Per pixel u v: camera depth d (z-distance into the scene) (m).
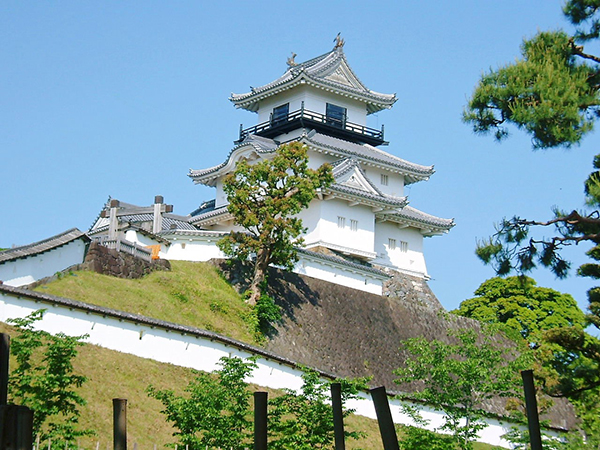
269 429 27.56
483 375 35.97
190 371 36.16
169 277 45.62
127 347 34.84
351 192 59.47
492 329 39.97
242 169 48.72
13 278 37.56
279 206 47.81
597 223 26.28
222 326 44.59
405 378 38.03
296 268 52.78
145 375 34.00
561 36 27.56
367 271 56.59
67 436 22.77
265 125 69.94
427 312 57.34
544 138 25.45
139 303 41.47
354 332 51.50
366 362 50.16
